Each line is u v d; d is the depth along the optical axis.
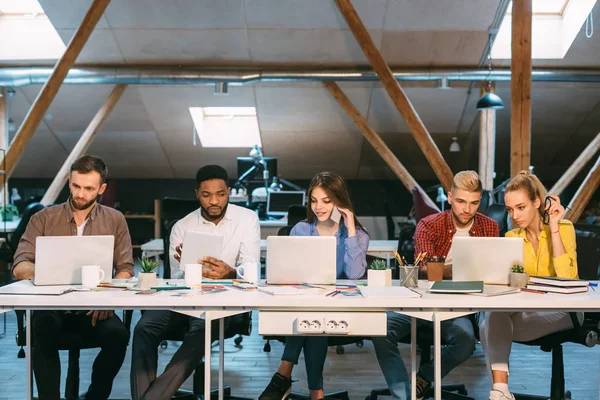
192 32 8.05
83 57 8.48
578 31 8.00
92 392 2.92
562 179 8.69
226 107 10.12
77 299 2.40
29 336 2.72
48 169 11.38
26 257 3.06
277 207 8.55
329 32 8.02
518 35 5.98
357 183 11.66
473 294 2.51
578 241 3.39
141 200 11.85
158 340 2.88
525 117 5.97
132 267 3.25
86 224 3.15
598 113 9.58
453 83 9.00
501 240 2.78
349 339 3.03
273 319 2.43
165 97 9.34
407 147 10.64
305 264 2.77
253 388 3.70
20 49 8.50
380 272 2.71
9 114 9.55
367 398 3.33
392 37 8.09
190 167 11.45
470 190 3.08
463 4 7.52
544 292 2.60
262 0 7.51
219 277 2.95
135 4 7.59
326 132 10.19
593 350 4.64
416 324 3.09
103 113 8.96
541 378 3.87
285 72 8.53
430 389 3.19
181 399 3.19
